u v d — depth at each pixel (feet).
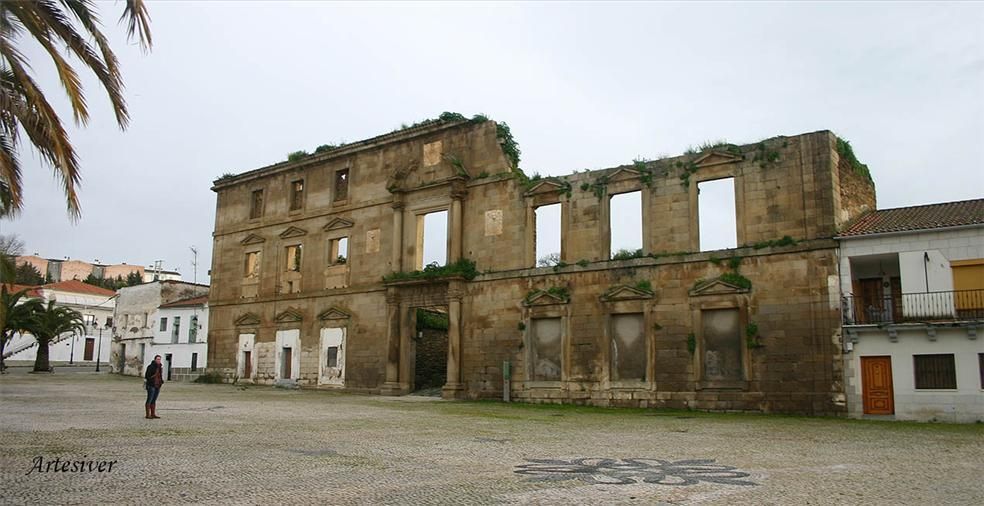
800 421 91.97
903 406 94.07
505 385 128.26
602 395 118.21
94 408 93.71
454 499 37.14
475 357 134.92
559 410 110.32
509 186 135.95
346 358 156.46
